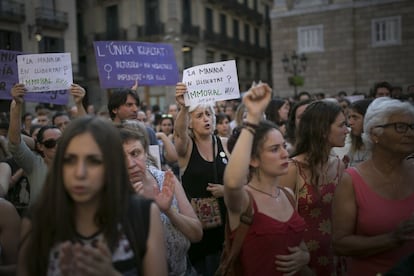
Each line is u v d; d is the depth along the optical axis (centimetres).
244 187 249
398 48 2120
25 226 180
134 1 2884
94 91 3009
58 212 165
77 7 3036
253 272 235
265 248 234
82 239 167
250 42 3897
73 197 165
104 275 150
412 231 215
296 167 303
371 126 244
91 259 149
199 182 369
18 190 405
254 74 4006
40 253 167
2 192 316
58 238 165
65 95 523
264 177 252
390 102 241
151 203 183
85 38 3038
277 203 250
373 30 2175
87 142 164
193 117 380
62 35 2177
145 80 591
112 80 566
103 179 168
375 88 685
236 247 236
